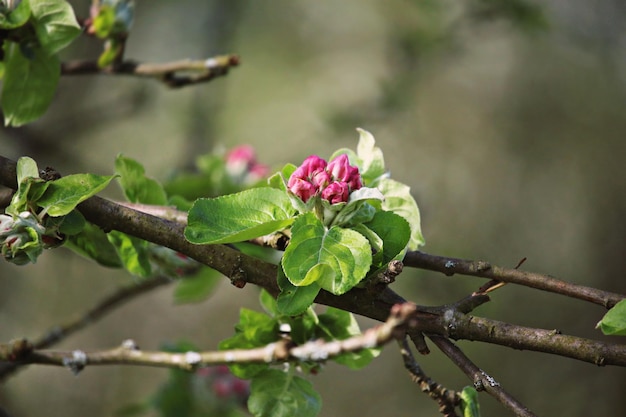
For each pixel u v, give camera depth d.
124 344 3.36
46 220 2.49
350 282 2.29
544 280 2.54
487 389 2.37
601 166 10.51
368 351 2.83
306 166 2.46
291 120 10.34
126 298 4.53
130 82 8.11
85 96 7.74
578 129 10.66
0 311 7.45
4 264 7.55
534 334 2.39
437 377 9.22
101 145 8.89
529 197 10.47
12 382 7.65
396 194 2.77
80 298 7.93
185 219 2.92
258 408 2.82
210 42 8.51
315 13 10.74
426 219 8.60
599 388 9.17
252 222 2.46
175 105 8.37
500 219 10.33
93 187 2.48
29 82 3.42
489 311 6.55
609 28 9.10
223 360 2.90
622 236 10.14
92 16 4.02
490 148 10.67
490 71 10.84
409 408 9.62
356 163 2.82
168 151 8.91
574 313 9.47
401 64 8.60
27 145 6.24
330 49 10.80
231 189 5.10
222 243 2.48
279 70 10.61
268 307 3.03
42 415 8.16
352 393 9.80
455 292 7.25
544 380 9.29
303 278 2.29
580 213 10.37
